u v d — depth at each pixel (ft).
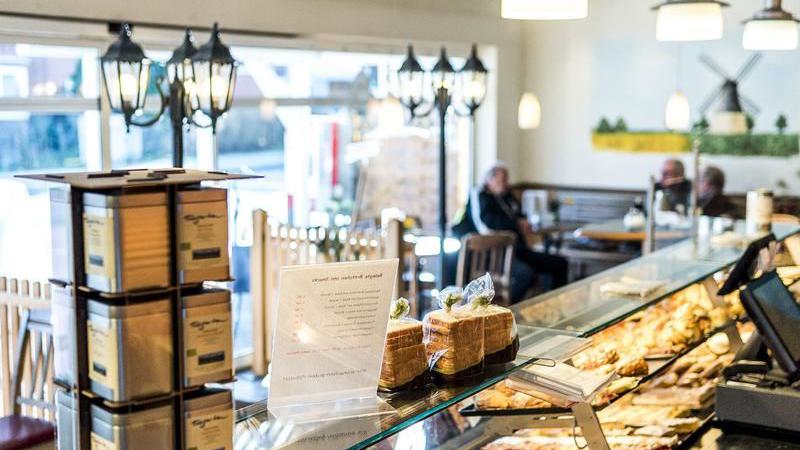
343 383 8.55
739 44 31.91
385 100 29.12
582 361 11.62
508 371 9.55
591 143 35.24
